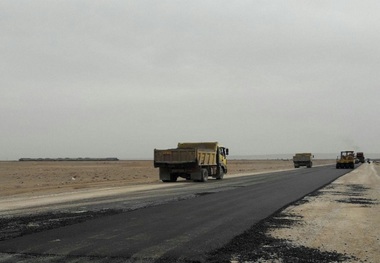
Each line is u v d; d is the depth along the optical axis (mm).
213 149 36688
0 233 10078
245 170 67312
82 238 9414
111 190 25266
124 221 12008
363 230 10586
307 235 9844
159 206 15906
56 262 7184
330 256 7715
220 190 23938
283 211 14297
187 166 33281
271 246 8578
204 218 12633
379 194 20812
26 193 23703
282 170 63125
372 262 7293
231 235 9781
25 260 7332
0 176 48875
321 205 16094
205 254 7824
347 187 25594
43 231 10352
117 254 7805
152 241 9055
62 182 36812
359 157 112250
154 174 55031
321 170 57000
